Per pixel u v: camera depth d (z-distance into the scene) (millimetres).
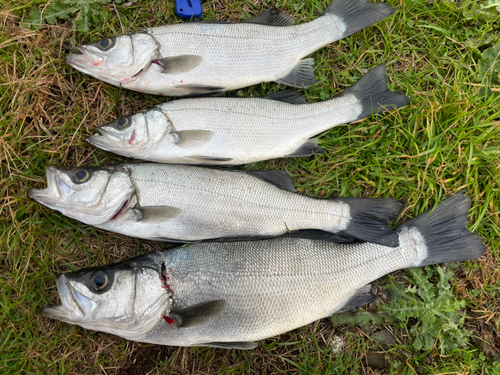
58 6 455
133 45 435
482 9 478
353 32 458
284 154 447
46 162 448
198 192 418
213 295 386
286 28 450
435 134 471
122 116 466
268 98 448
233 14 484
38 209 438
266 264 393
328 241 409
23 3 452
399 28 487
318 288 397
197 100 439
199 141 432
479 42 483
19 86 443
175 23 477
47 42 455
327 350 451
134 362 437
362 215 421
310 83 458
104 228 422
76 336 429
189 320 379
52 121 453
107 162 458
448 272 449
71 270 443
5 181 432
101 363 429
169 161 439
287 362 450
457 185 464
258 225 420
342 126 474
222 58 442
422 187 457
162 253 397
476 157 464
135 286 381
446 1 479
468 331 445
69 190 406
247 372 443
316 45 456
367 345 454
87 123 458
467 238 429
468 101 465
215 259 393
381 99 454
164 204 417
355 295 410
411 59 487
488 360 443
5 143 433
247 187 423
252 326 388
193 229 420
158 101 472
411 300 445
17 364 414
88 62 438
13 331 419
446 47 488
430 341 437
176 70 440
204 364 441
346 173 475
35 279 429
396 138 474
